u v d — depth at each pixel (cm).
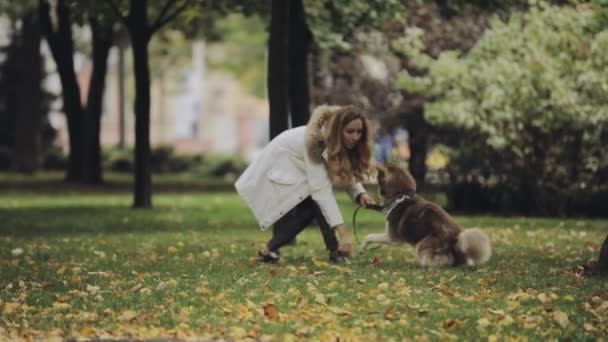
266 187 1096
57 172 4375
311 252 1338
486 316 816
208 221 1962
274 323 788
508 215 2214
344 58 2589
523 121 2097
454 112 2128
